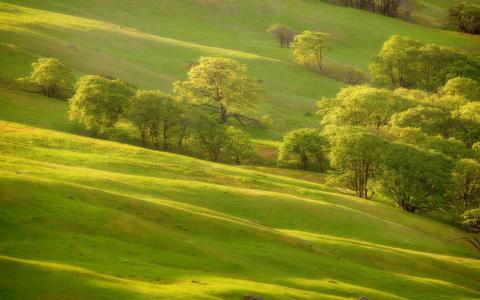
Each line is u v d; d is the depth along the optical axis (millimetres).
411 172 107938
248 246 59062
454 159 115875
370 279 60312
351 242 73625
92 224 48812
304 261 59438
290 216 80062
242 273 49188
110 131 127812
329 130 128500
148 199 66562
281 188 98750
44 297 31531
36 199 49750
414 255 75250
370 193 119750
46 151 88312
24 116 125250
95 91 127938
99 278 36062
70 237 45156
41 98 141500
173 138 138000
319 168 137875
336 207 87750
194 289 38719
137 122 128750
